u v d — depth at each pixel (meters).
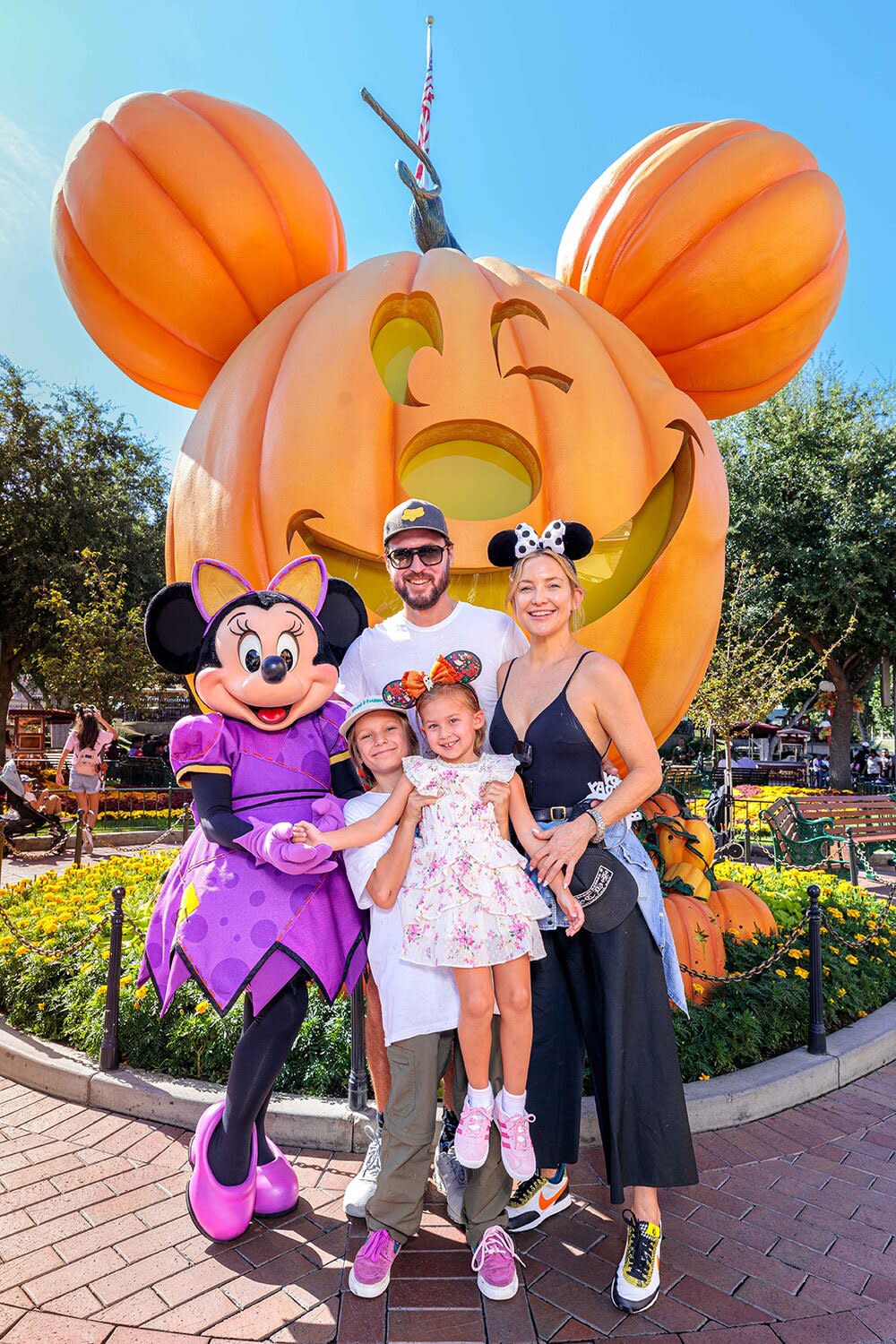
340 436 3.31
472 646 2.57
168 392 4.46
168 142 3.76
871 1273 2.38
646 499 3.70
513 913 2.15
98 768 10.02
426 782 2.21
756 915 4.62
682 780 12.47
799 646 19.39
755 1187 2.85
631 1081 2.20
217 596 2.64
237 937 2.18
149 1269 2.29
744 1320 2.16
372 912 2.31
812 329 4.28
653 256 3.99
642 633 3.69
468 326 3.49
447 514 3.43
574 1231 2.55
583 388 3.55
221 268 3.87
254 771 2.41
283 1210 2.54
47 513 18.25
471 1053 2.17
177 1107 3.13
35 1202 2.62
